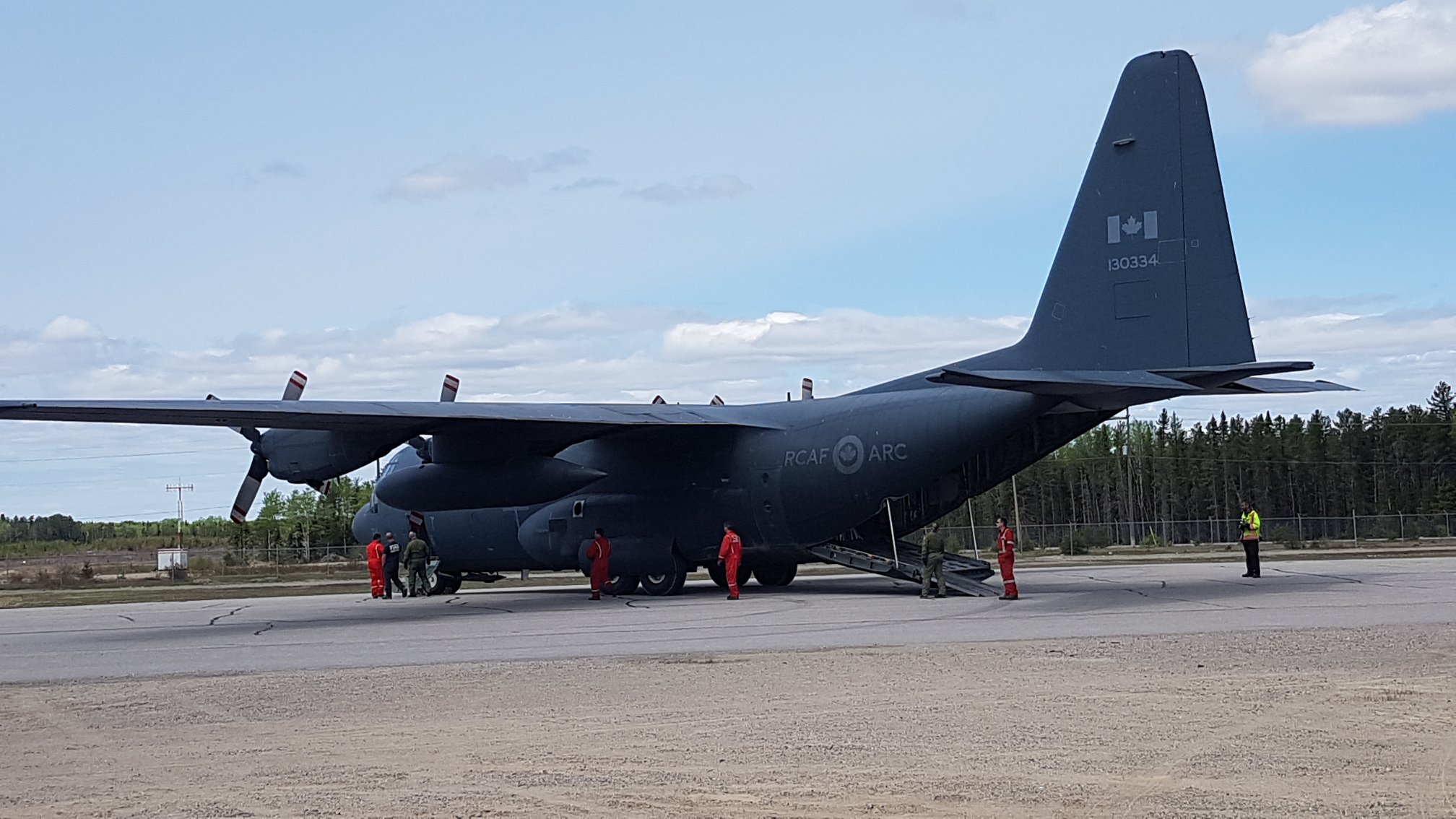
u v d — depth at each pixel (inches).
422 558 1165.7
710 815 290.2
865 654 567.8
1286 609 718.5
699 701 448.5
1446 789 296.5
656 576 1048.2
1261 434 3860.7
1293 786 301.6
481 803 305.4
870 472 934.4
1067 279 858.8
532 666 559.2
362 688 507.2
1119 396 831.1
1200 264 804.0
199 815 298.2
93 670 594.6
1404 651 522.0
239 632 799.1
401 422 868.6
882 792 306.2
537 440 955.3
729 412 1046.4
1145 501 3922.2
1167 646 563.5
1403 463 3708.2
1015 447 952.9
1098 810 285.6
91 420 795.4
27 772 353.7
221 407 788.6
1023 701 430.6
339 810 301.7
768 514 989.8
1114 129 841.5
